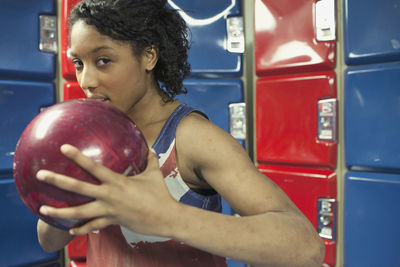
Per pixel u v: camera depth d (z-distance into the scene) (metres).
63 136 0.47
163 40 0.69
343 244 1.91
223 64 2.15
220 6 2.13
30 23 1.88
